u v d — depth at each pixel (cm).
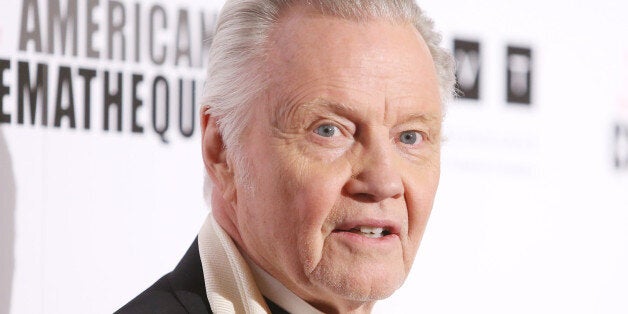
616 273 455
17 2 353
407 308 412
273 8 268
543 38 451
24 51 353
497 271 431
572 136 452
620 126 462
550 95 449
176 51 377
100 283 364
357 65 258
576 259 447
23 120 353
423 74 267
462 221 426
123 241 369
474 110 432
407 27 271
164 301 270
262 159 261
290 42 262
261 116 263
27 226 353
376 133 257
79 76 361
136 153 371
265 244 264
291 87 258
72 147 360
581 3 461
